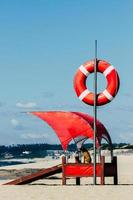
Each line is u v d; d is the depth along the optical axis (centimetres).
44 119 2428
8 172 4234
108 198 1831
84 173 2306
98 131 2400
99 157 2428
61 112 2422
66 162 2409
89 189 2092
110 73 2342
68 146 2444
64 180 2317
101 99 2334
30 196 1892
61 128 2409
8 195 1923
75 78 2394
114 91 2334
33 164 6019
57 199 1811
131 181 2841
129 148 13262
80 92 2369
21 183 2339
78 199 1806
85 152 2464
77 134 2386
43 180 2791
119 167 4634
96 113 2327
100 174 2311
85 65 2370
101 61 2369
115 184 2358
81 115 2452
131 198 1833
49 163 6372
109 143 2503
